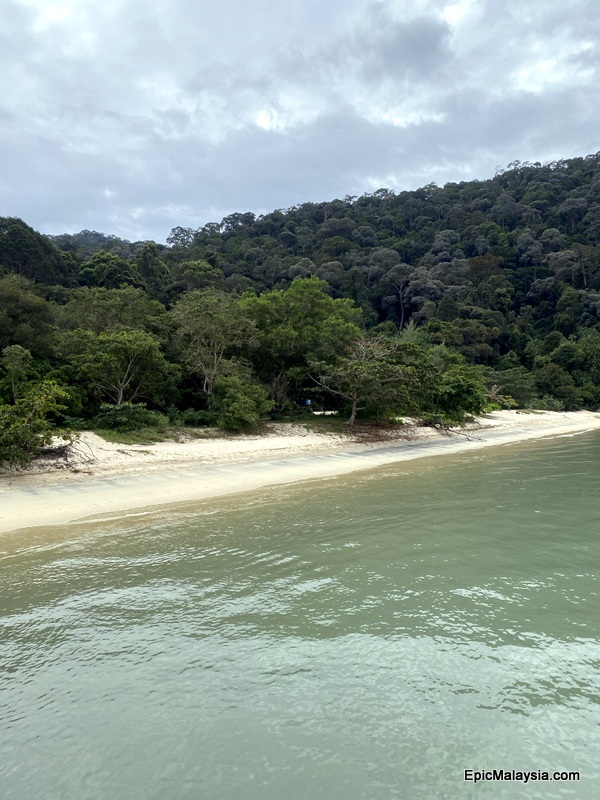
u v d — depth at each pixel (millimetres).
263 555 10148
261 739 5113
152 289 65750
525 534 11469
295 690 5848
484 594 8250
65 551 10477
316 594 8281
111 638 6992
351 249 113562
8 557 10109
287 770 4723
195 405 32344
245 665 6336
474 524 12305
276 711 5512
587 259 95062
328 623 7340
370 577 8977
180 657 6523
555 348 80188
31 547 10727
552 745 5020
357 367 30625
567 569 9320
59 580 8938
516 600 8031
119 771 4719
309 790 4488
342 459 24141
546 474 19734
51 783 4586
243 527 12219
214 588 8570
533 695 5734
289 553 10258
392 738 5113
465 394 37250
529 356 81875
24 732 5219
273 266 102438
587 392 71688
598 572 9172
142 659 6488
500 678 6031
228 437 27469
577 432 40688
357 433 30906
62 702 5680
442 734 5164
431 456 25859
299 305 37250
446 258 110812
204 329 30812
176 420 28312
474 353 75938
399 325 96812
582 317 86688
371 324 90000
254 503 14883
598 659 6422
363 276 101438
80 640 6945
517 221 121562
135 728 5270
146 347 27172
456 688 5863
